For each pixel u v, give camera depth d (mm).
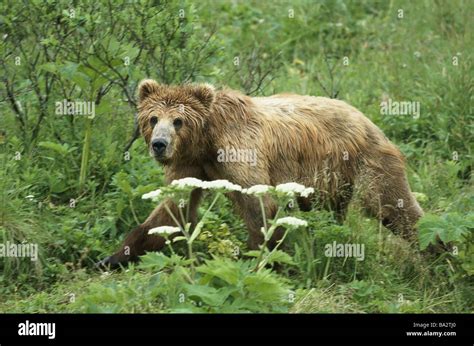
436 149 15766
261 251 10906
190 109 12016
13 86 14258
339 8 20438
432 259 12516
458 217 11828
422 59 17953
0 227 12070
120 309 10539
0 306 11359
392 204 12836
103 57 13539
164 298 10750
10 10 13953
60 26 13906
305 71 18844
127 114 14484
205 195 13141
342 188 12820
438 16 19406
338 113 12977
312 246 11961
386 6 20781
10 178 12734
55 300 11367
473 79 16359
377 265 12117
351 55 19219
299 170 12625
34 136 13891
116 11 13875
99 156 13688
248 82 15625
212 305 10320
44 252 12273
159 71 14219
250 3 20969
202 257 12430
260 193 10977
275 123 12516
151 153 11891
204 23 19922
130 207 13016
